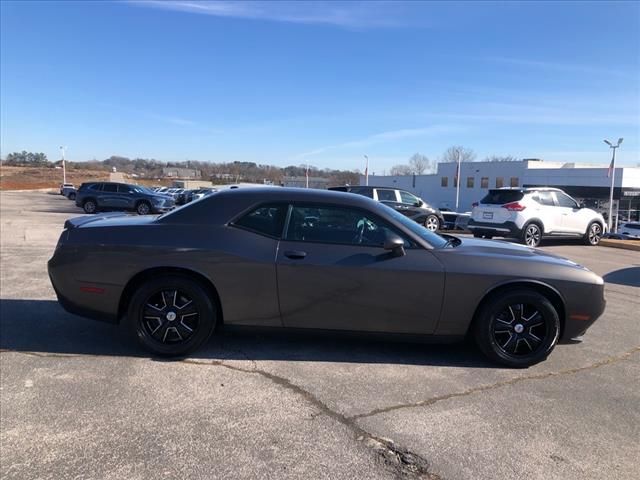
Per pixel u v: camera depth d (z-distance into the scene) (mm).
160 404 3428
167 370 4023
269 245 4230
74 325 5137
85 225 4426
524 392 3814
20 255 9750
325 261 4176
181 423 3182
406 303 4211
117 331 4969
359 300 4199
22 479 2564
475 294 4219
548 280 4285
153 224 4348
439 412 3438
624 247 13469
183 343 4254
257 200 4375
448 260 4258
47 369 3988
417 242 4316
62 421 3164
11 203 35656
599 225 14227
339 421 3266
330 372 4082
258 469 2713
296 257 4184
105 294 4254
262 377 3934
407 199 16922
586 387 3941
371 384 3871
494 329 4281
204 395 3586
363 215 4348
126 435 3018
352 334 4312
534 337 4316
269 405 3461
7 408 3320
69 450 2842
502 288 4301
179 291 4246
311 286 4180
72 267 4273
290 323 4277
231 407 3416
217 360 4258
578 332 4398
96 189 26250
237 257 4172
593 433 3213
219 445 2938
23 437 2965
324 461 2807
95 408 3346
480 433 3168
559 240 15312
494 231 13305
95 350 4434
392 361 4375
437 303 4215
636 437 3182
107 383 3742
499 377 4102
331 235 4293
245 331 4340
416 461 2838
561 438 3141
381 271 4168
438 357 4508
